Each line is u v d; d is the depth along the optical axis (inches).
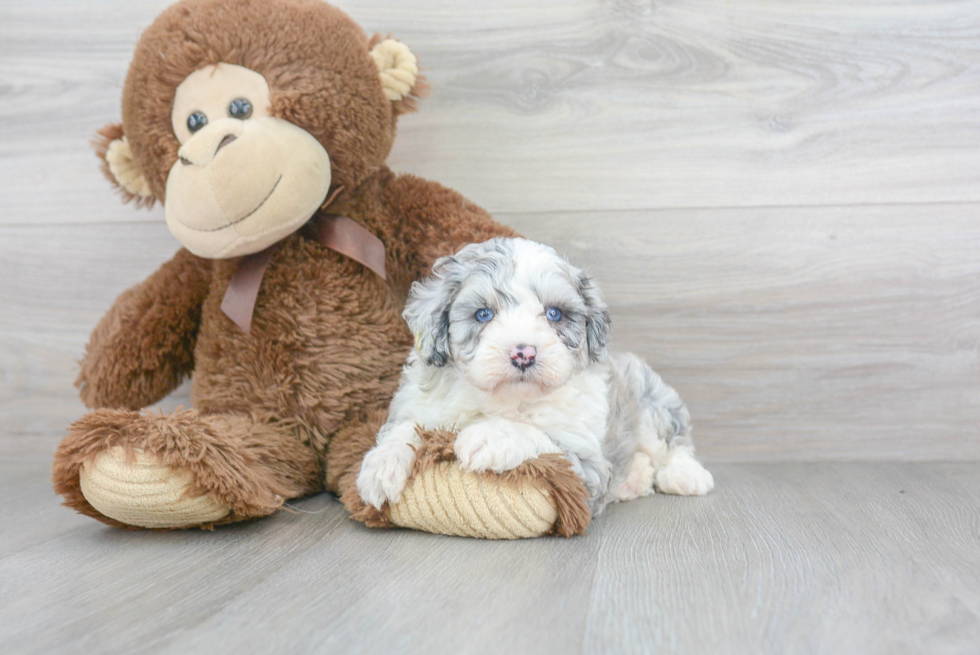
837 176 94.7
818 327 96.4
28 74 99.5
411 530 69.4
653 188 96.1
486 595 53.0
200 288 85.4
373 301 83.1
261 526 71.1
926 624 48.1
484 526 65.0
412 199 86.5
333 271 82.1
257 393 80.0
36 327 102.3
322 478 82.1
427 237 85.2
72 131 99.7
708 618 49.0
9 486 89.5
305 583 55.7
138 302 83.2
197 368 83.1
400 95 82.8
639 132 95.7
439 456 65.7
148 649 45.2
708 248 96.3
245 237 75.5
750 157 95.2
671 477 83.2
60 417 102.7
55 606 52.0
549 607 50.8
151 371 83.1
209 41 74.3
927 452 97.0
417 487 65.8
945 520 71.2
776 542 64.9
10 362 102.4
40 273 101.7
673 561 60.0
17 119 100.1
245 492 67.2
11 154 100.6
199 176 72.6
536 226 97.4
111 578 57.4
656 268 96.8
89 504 67.6
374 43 83.8
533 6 95.0
